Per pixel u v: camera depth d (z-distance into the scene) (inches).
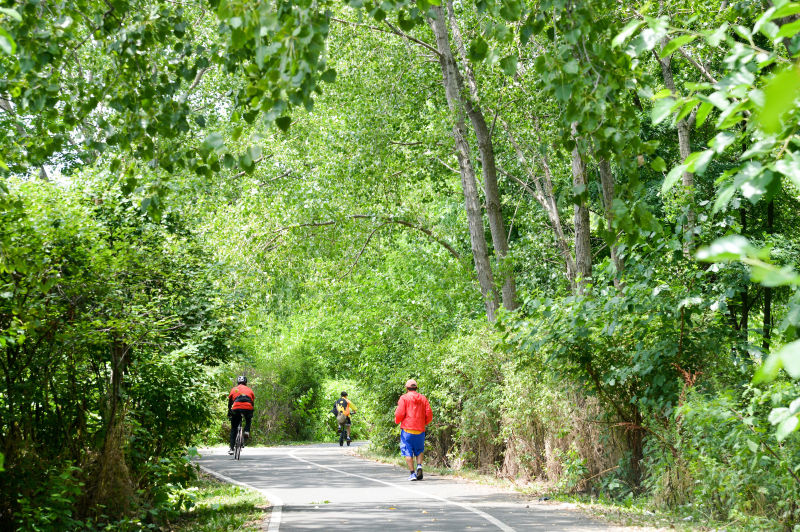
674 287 506.3
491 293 933.8
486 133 1001.5
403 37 960.9
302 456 1211.9
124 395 429.4
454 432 920.9
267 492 675.4
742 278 504.4
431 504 585.0
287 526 466.6
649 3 171.3
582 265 786.2
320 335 1289.4
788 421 152.2
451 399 865.5
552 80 246.4
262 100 263.9
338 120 1095.6
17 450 368.8
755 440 394.9
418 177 1135.0
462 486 727.1
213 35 749.9
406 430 792.9
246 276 974.4
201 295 512.7
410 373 1039.0
